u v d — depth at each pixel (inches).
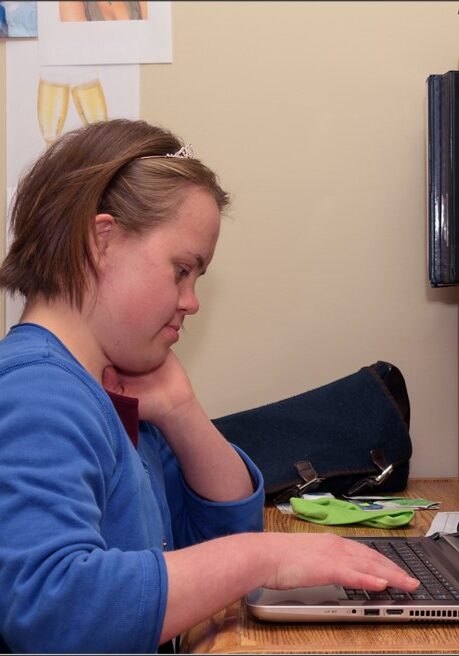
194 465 39.2
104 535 30.3
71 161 33.3
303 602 28.6
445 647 25.9
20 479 25.9
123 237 31.9
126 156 32.9
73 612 24.8
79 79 62.2
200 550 27.9
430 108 53.9
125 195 32.2
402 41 62.3
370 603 28.3
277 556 28.6
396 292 62.7
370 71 62.6
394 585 28.9
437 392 62.7
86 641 24.8
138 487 31.8
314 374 62.8
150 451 39.3
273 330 62.7
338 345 62.9
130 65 62.3
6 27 62.0
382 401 57.4
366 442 56.2
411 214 62.7
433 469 62.8
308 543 29.7
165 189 32.5
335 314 62.8
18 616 24.9
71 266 31.4
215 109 62.5
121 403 36.0
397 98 62.6
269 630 27.8
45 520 25.5
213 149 62.5
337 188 62.7
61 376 28.8
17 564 25.0
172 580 26.3
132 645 25.3
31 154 61.9
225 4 62.3
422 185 62.6
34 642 25.0
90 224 31.5
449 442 62.7
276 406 57.4
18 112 62.1
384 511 46.9
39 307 32.6
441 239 53.5
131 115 62.3
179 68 62.3
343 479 55.7
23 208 33.7
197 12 62.3
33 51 62.2
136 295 31.6
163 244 31.9
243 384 62.7
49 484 26.0
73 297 31.7
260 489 40.4
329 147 62.7
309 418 56.6
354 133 62.7
